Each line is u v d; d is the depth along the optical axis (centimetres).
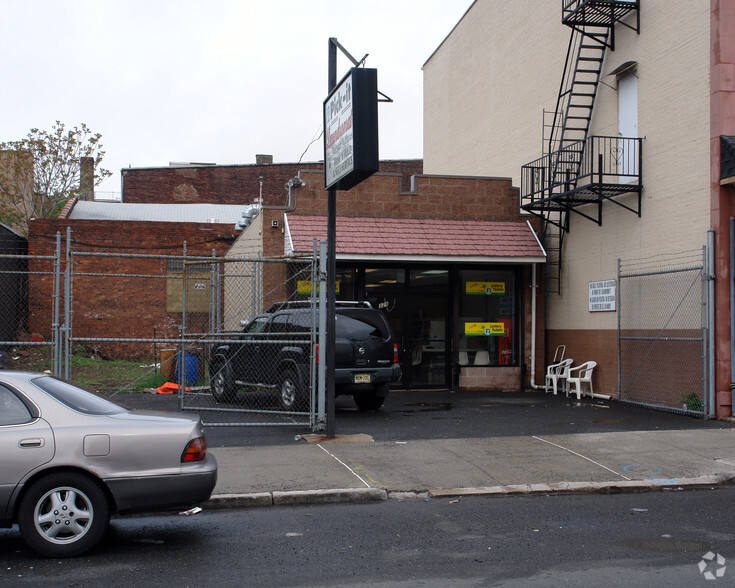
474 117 2486
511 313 1862
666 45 1464
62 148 3422
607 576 549
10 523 586
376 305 1766
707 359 1309
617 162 1605
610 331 1639
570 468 928
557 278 1872
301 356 1288
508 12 2225
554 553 611
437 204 1823
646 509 771
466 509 768
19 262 2441
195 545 633
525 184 2080
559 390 1808
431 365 1808
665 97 1465
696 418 1313
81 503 595
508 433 1159
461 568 570
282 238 1723
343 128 1030
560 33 1902
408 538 657
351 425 1238
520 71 2142
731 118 1306
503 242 1786
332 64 1124
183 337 1237
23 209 3462
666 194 1456
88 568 566
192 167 4669
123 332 2608
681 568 569
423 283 1802
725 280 1301
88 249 2605
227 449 1004
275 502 782
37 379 627
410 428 1205
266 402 1429
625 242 1591
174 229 2695
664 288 1447
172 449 612
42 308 2552
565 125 1720
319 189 1748
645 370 1506
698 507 780
